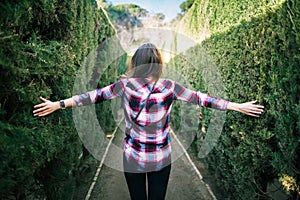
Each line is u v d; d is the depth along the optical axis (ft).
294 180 7.75
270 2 9.04
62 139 9.14
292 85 7.29
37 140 6.91
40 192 8.93
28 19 7.11
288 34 7.38
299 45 6.82
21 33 7.04
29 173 6.89
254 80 9.57
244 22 10.93
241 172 10.68
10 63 5.69
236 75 11.44
